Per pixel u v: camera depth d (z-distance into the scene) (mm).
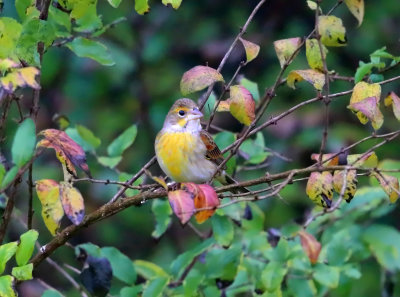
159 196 7047
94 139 9195
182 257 9031
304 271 9227
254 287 9336
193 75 6961
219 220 8930
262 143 9461
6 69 6176
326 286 9508
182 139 9117
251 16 7582
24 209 14477
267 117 15008
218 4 16250
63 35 8531
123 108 15930
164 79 16062
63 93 15633
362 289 13172
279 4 15938
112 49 15547
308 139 14828
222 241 8844
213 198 6383
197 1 16359
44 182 6723
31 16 6941
